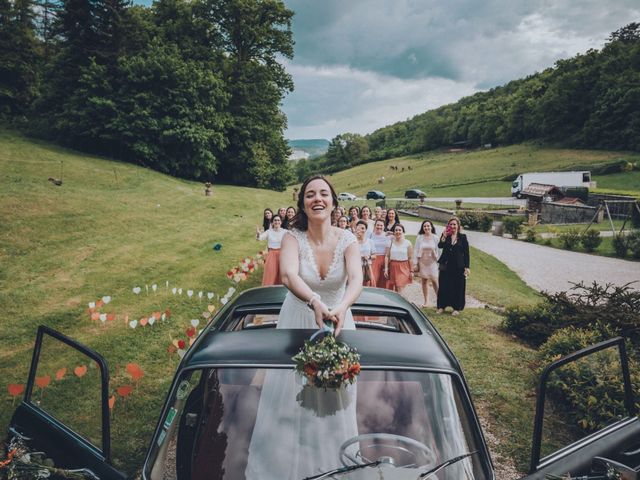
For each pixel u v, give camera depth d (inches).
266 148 2122.3
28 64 2027.6
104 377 88.9
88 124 1592.0
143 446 162.2
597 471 91.3
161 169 1742.1
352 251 110.5
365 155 7150.6
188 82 1697.8
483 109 6279.5
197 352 96.5
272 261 357.4
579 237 908.6
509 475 149.6
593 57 5147.6
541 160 3971.5
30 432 100.0
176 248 609.3
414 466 84.6
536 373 220.8
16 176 999.6
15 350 263.0
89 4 1648.6
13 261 475.5
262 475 85.0
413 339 101.2
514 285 550.9
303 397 90.5
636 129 3814.0
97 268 478.3
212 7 1950.1
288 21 2071.9
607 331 232.5
